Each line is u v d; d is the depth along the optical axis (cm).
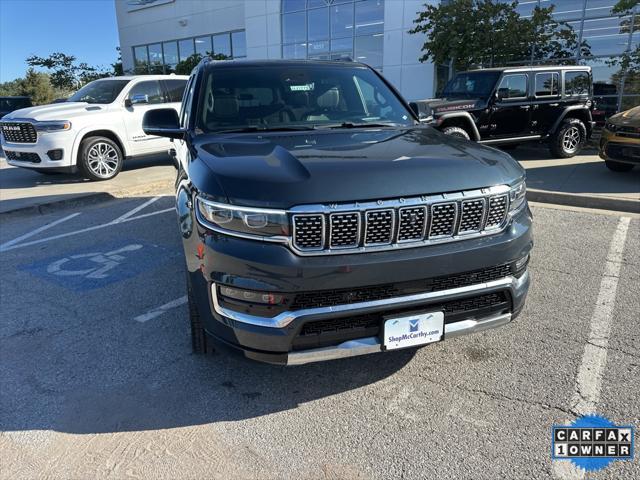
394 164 252
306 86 385
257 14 2108
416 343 251
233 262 232
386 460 231
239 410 271
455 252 243
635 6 1262
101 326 366
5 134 921
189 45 2620
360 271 229
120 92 976
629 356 310
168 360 320
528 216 283
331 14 1898
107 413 269
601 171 903
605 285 418
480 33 1348
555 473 221
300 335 237
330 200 228
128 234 603
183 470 228
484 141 1012
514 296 269
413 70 1709
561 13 1454
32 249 555
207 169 253
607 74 1407
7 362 320
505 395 276
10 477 226
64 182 941
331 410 269
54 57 3091
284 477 223
